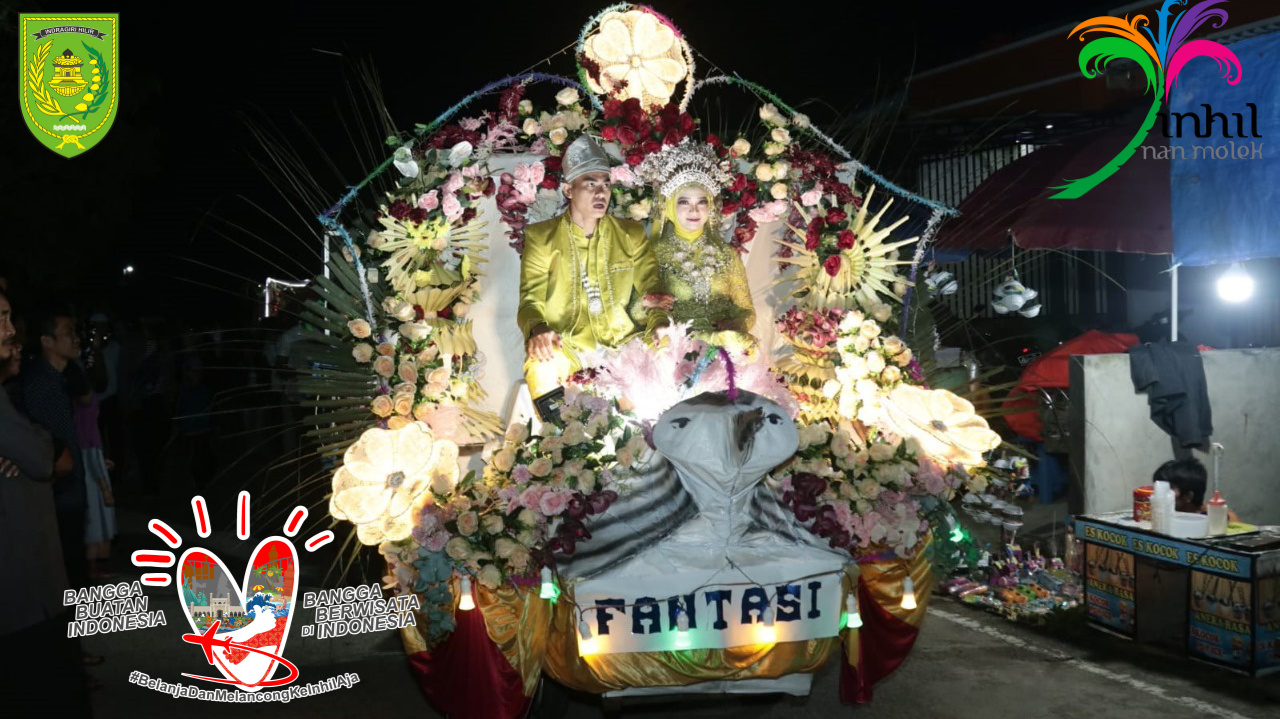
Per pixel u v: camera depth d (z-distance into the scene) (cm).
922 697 510
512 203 538
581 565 409
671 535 414
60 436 519
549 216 555
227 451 1355
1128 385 719
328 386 463
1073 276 1185
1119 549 596
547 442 418
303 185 524
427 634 422
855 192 551
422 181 514
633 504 419
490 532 405
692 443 399
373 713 504
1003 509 636
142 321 1196
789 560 414
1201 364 707
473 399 516
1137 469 721
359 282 485
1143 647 582
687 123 549
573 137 555
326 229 495
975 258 1230
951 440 454
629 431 426
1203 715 484
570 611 409
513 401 516
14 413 327
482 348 546
